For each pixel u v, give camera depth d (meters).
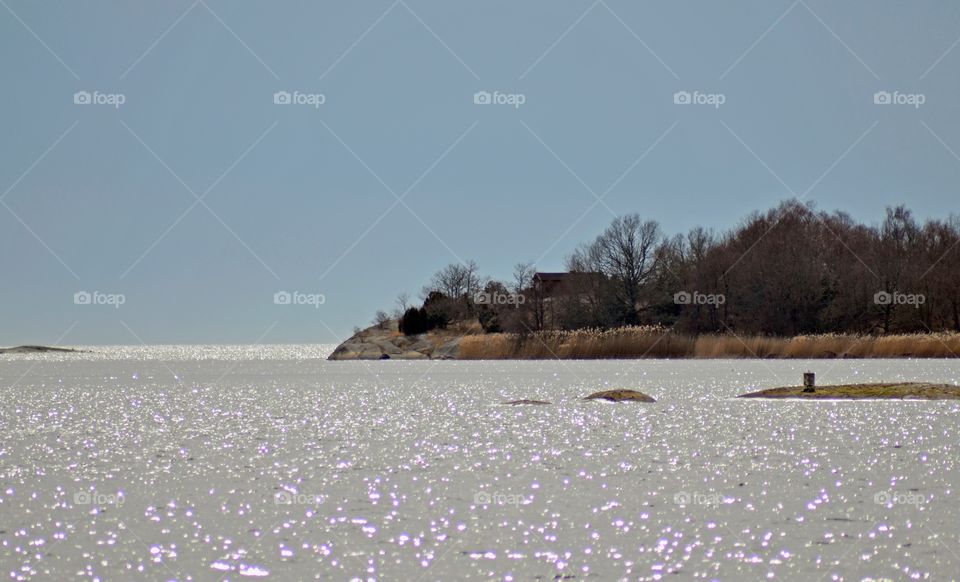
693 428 26.02
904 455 20.25
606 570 11.67
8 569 11.83
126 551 12.65
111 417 31.47
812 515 14.38
